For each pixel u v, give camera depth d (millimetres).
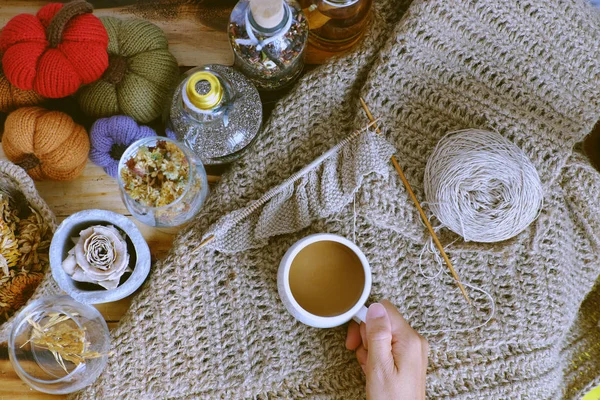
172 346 727
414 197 733
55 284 704
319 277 719
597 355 792
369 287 694
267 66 718
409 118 744
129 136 706
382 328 675
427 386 738
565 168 743
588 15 732
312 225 742
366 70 754
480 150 706
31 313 663
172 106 703
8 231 703
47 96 700
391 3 765
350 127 754
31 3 763
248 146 738
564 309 742
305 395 736
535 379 740
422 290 743
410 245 746
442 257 742
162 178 691
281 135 745
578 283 756
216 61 774
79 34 669
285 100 746
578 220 754
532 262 741
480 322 740
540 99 742
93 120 761
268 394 739
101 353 685
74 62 674
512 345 744
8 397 735
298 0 741
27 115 691
